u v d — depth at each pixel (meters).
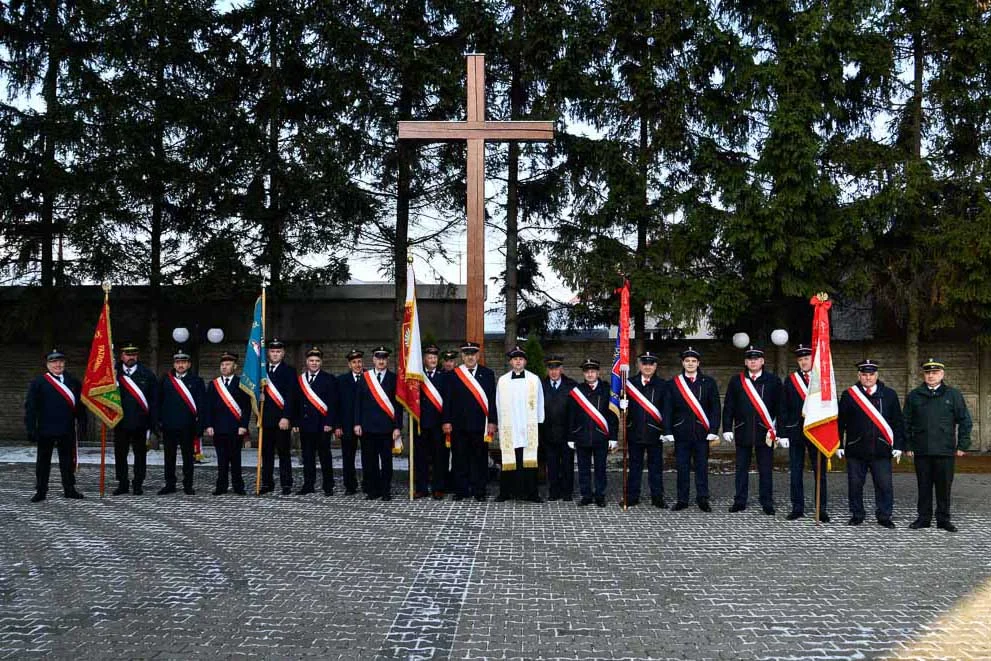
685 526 8.73
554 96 15.10
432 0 15.66
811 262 14.51
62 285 16.44
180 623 5.41
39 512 9.41
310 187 15.28
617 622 5.46
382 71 15.45
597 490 10.09
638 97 15.44
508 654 4.86
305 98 16.41
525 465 10.10
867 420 8.97
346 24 15.70
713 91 15.66
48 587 6.25
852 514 9.09
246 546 7.65
